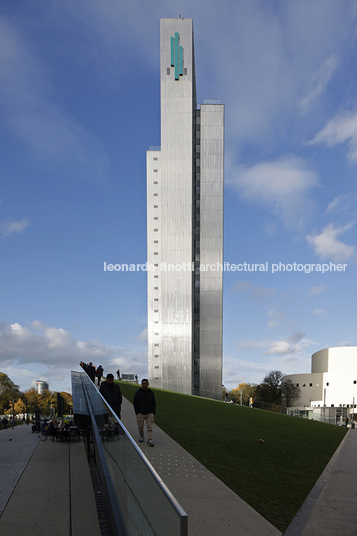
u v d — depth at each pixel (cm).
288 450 1292
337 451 1463
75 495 696
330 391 9019
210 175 6334
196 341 6038
